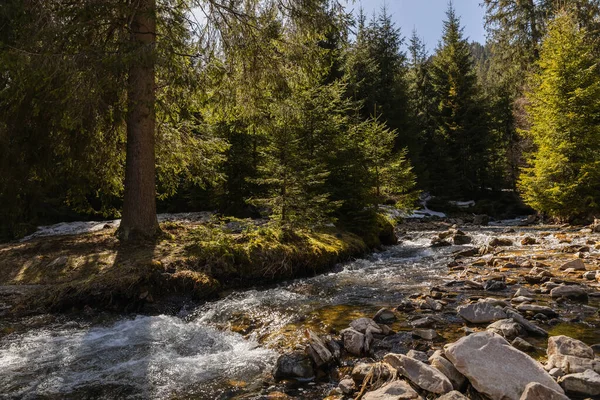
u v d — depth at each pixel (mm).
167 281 7777
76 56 8336
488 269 9711
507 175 37875
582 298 6652
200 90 10492
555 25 20234
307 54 11078
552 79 18844
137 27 10086
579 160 18672
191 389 4266
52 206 17438
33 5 8625
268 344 5512
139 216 10117
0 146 9641
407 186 19406
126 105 9336
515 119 33125
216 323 6527
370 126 18766
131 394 4188
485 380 3547
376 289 8406
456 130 36281
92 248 9531
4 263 9148
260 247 9828
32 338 5863
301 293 8289
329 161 14414
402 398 3410
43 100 8938
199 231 10281
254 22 10781
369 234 14992
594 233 14781
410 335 5348
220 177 13500
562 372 3781
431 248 15234
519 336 5039
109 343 5656
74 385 4414
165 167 12969
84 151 10391
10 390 4316
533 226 20484
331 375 4414
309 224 11555
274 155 12305
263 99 11844
